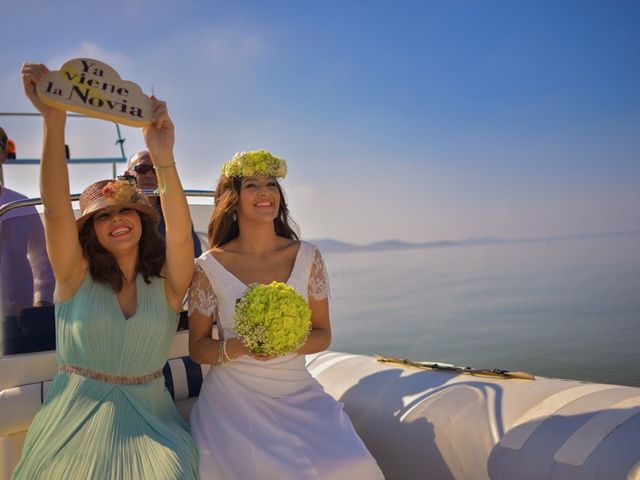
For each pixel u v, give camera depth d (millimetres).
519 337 10180
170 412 2645
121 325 2463
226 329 2838
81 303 2473
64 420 2355
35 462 2297
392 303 16984
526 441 2477
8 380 2689
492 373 3021
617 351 8445
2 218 2824
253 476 2430
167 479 2240
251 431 2531
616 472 2162
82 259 2527
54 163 2303
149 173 4195
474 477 2584
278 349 2514
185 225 2570
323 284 3039
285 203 3250
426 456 2771
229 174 2986
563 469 2299
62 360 2496
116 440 2318
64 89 2211
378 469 2504
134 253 2613
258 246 3012
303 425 2562
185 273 2627
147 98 2412
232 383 2691
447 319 12883
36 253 2924
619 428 2314
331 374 3525
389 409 3027
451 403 2850
